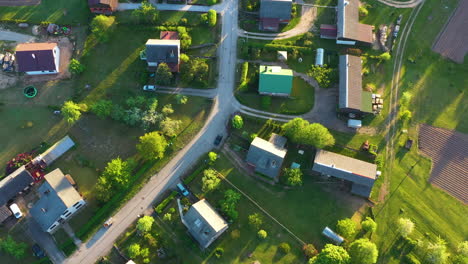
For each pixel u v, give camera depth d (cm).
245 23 10975
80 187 9562
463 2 11162
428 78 10538
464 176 9719
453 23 11069
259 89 10006
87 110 10050
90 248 9169
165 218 9175
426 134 10062
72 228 9294
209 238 8700
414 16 11119
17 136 9894
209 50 10725
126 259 9069
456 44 10862
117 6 11062
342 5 10762
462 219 9381
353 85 9962
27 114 10075
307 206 9481
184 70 10325
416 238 9238
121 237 9262
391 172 9725
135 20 10800
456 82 10525
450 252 9144
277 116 10194
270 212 9406
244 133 9850
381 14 11119
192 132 10056
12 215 9262
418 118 10169
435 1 11175
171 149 9919
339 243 9112
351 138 9962
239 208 9431
